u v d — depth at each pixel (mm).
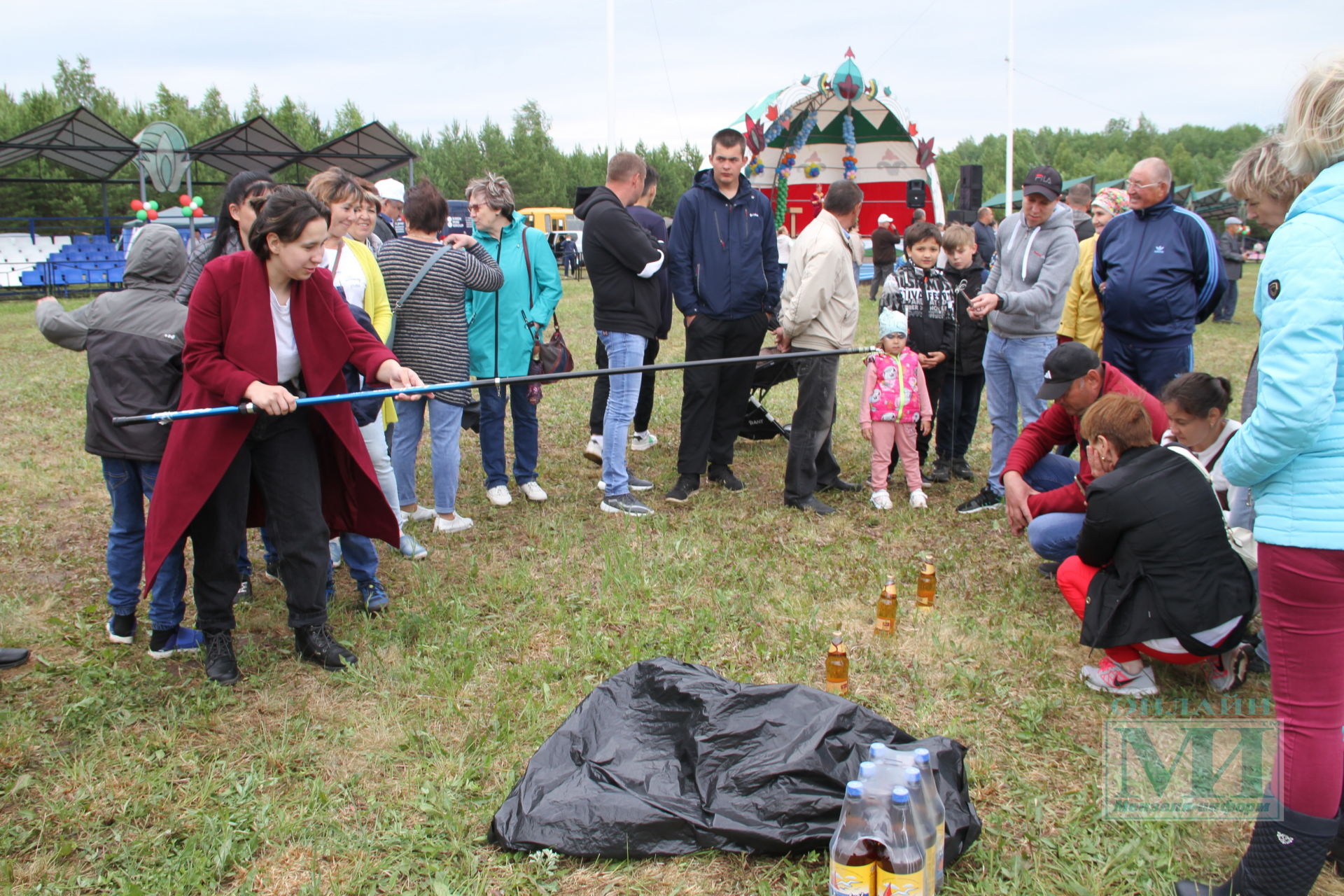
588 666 3342
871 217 17547
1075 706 3160
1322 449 1926
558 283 5211
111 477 3391
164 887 2289
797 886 2264
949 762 2520
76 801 2594
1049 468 4500
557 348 5328
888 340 5062
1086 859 2402
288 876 2346
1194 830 2531
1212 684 3230
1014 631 3703
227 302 3033
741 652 3492
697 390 5148
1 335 13125
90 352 3303
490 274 4656
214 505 3129
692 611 3846
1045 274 4797
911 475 5230
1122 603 3117
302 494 3264
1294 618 1967
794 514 5078
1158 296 4453
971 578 4250
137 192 31109
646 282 4938
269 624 3752
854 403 7887
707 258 4996
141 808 2555
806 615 3803
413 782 2703
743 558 4430
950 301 5434
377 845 2443
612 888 2281
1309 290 1845
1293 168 1986
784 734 2525
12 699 3152
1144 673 3197
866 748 2496
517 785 2562
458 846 2408
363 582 3838
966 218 13070
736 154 4891
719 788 2436
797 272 4852
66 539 4758
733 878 2309
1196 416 3359
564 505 5273
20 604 3900
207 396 3104
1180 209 4500
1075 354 3902
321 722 3029
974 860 2393
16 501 5336
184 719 2998
